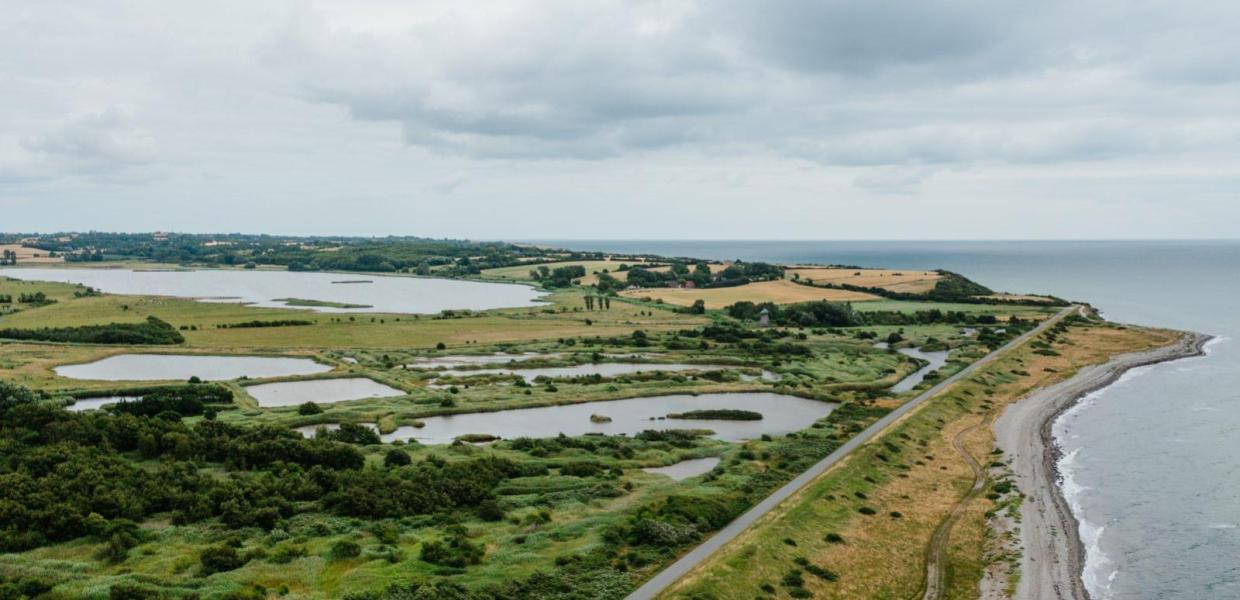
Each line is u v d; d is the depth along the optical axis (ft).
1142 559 226.79
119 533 210.18
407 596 177.58
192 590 178.09
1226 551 231.30
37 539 205.77
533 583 188.65
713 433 362.12
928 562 225.35
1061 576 215.10
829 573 209.56
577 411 407.23
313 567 193.98
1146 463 316.40
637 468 299.79
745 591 192.54
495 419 387.14
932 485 288.51
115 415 325.21
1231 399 433.89
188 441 288.10
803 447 319.27
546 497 257.96
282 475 264.11
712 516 233.96
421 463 290.76
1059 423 384.06
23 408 301.84
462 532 222.48
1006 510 262.67
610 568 198.90
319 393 444.96
